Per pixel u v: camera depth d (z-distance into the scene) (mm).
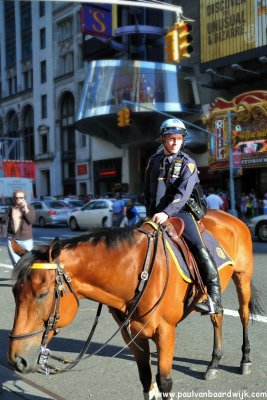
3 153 53062
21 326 2816
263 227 16797
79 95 42969
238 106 24828
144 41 34156
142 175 36281
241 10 26219
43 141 49000
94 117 31297
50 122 47062
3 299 8445
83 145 42656
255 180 27812
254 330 5945
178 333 5965
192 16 30953
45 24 47500
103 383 4586
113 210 19625
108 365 5059
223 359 4988
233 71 28031
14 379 4668
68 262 3189
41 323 2881
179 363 4941
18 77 52719
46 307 2889
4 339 6113
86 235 3412
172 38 12938
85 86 32938
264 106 23781
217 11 27562
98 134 35062
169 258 3459
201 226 4008
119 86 30547
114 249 3322
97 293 3314
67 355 5371
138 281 3338
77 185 42688
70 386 4547
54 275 2947
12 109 53656
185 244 3656
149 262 3375
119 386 4496
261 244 15945
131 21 35531
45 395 4258
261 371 4645
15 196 8930
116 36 34000
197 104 30750
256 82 27859
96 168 40438
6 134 54875
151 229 3541
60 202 28516
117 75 30797
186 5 31391
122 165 37219
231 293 8156
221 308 3645
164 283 3354
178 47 12898
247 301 4715
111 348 5617
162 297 3324
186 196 3510
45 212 27391
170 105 29641
